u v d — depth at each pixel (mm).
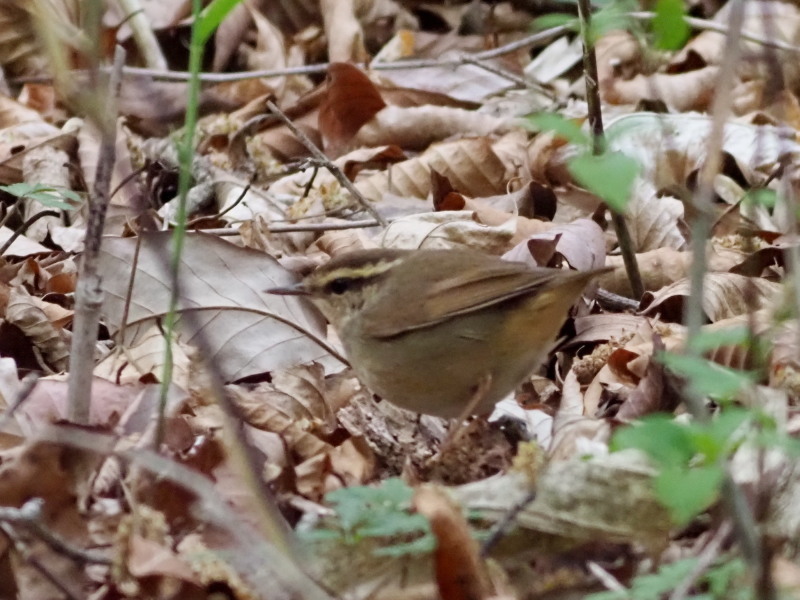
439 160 12773
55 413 7434
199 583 5715
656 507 5980
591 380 8594
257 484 5648
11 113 14672
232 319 8820
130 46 16688
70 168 12523
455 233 10672
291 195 13094
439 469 7293
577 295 7418
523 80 15484
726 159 12500
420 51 18094
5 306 9297
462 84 16078
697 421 4758
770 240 10594
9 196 12367
